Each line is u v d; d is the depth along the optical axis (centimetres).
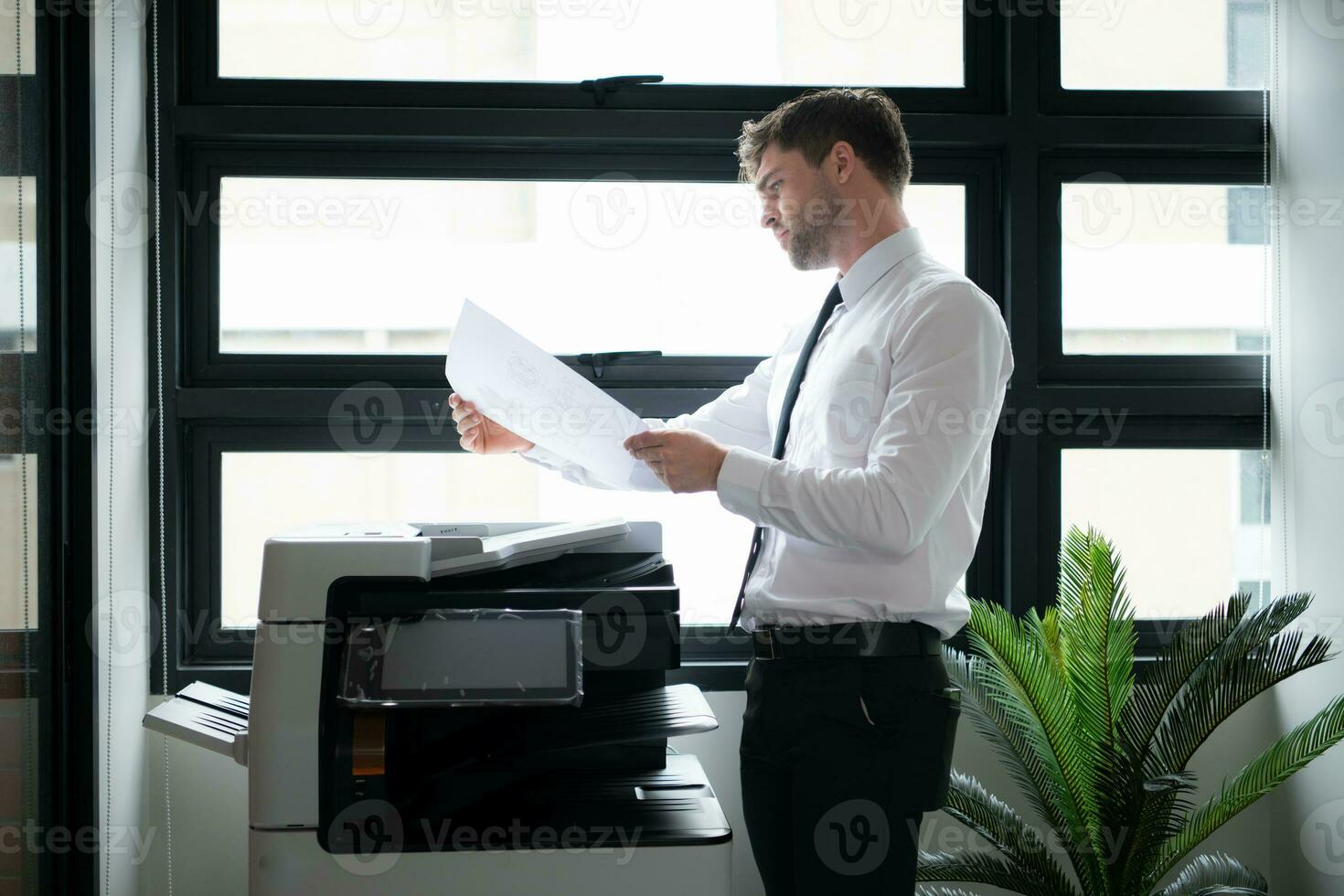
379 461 201
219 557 199
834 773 131
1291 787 198
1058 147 203
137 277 187
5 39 147
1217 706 170
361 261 199
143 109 189
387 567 117
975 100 204
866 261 144
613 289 202
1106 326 209
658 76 197
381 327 200
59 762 165
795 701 133
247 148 196
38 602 160
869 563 133
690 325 203
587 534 136
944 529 136
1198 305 209
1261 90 207
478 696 112
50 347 163
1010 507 202
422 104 197
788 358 162
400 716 124
